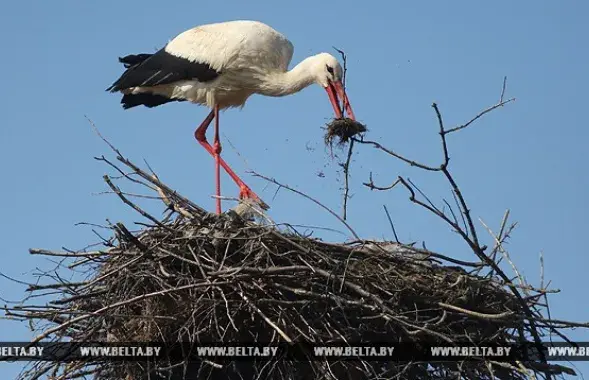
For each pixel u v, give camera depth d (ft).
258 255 38.27
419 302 38.34
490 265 37.78
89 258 39.78
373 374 37.60
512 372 38.37
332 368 38.27
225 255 37.86
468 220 37.24
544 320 37.68
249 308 37.17
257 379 37.55
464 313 37.58
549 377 38.29
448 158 35.35
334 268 37.68
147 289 38.27
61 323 38.65
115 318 38.11
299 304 37.42
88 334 37.40
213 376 39.22
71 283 39.27
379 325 37.93
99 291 38.40
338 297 36.91
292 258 38.70
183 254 38.45
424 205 36.60
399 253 39.68
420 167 35.76
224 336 37.83
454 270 39.65
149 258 38.19
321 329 37.65
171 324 37.91
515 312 37.65
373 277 38.37
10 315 37.55
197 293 37.32
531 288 37.86
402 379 37.73
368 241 39.78
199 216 39.86
